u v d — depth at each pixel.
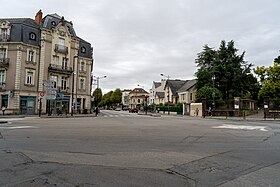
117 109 105.94
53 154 7.73
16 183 4.87
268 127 19.50
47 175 5.44
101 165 6.40
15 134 12.62
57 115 36.94
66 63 44.53
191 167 6.35
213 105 41.50
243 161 7.08
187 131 15.16
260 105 56.09
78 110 46.56
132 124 20.81
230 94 48.09
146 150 8.59
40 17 44.31
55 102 42.22
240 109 40.16
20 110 37.91
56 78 43.09
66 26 44.44
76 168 6.07
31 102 39.28
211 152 8.40
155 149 8.81
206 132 14.75
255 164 6.73
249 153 8.29
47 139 10.97
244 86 47.91
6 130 14.56
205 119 32.47
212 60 50.72
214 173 5.82
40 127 16.72
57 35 43.06
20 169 5.91
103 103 128.62
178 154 7.98
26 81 38.81
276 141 11.24
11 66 37.81
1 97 37.66
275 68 46.56
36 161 6.75
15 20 41.84
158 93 85.81
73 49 45.84
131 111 70.94
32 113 39.22
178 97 68.50
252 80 51.28
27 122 21.56
